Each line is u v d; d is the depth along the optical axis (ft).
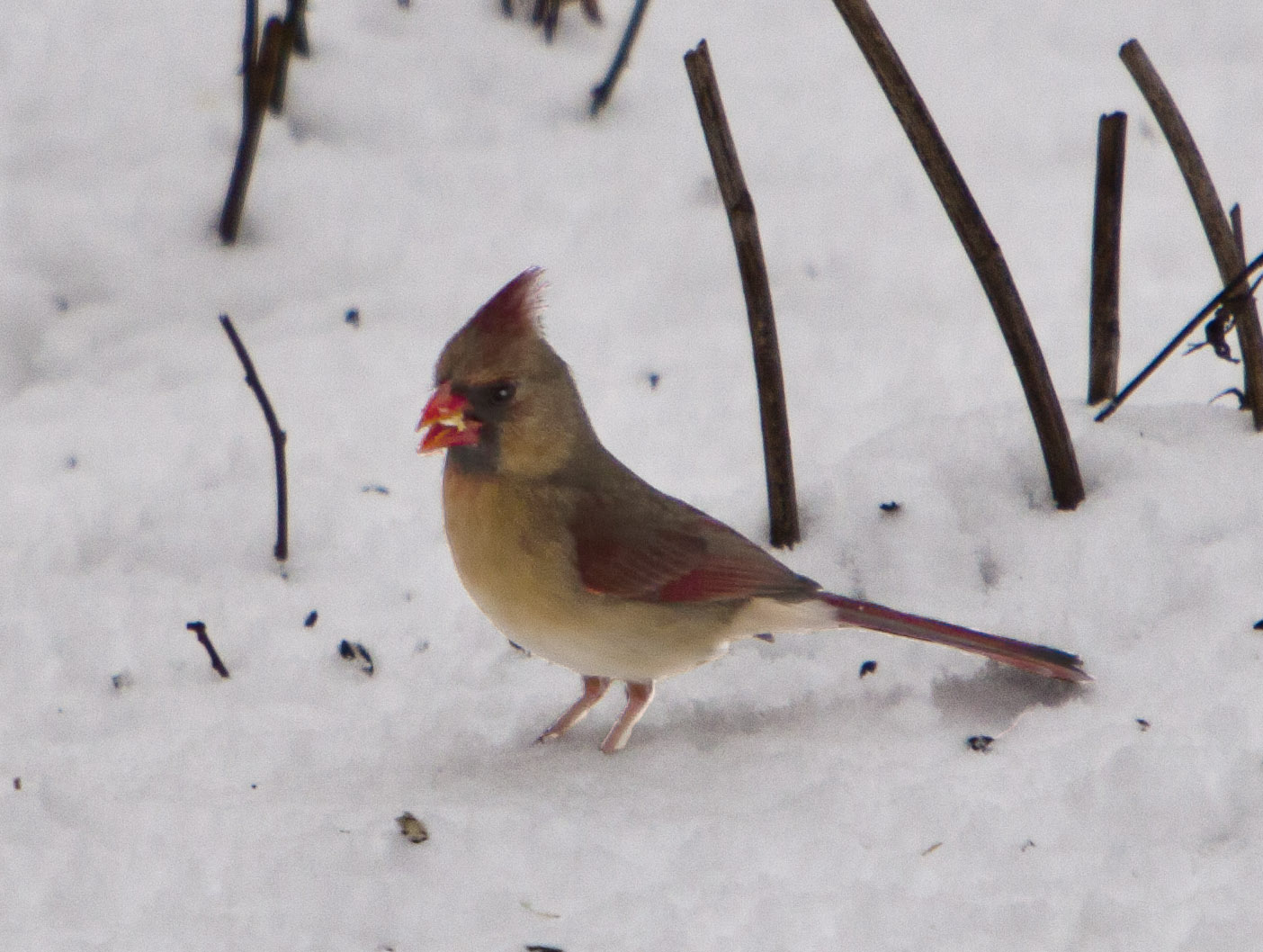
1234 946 16.46
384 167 36.76
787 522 25.91
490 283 34.24
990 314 33.71
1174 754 19.43
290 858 18.29
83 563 27.20
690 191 36.91
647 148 38.04
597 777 21.12
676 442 30.19
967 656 23.58
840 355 32.63
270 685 24.12
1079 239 35.73
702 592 21.62
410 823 18.90
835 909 17.20
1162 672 21.83
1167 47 42.45
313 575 26.78
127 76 37.65
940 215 36.50
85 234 34.27
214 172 35.83
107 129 36.47
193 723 23.03
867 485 26.66
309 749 22.20
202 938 17.17
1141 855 18.04
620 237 35.63
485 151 37.60
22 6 38.86
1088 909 17.17
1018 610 23.98
